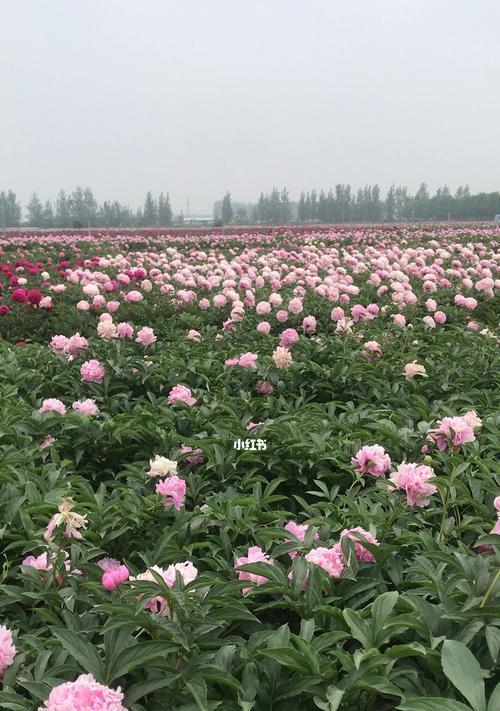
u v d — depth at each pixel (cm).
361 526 326
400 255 1759
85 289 993
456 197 13188
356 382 640
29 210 14588
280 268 1558
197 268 1519
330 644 225
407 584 277
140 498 351
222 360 724
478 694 174
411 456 431
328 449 440
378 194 15125
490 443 459
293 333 696
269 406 544
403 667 216
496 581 221
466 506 367
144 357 674
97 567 284
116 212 14462
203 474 425
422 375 637
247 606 268
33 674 224
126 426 462
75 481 387
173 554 300
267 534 310
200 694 198
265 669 218
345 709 212
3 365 648
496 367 676
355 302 1094
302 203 15588
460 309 1062
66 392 616
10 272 1367
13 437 449
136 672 212
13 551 322
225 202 15275
